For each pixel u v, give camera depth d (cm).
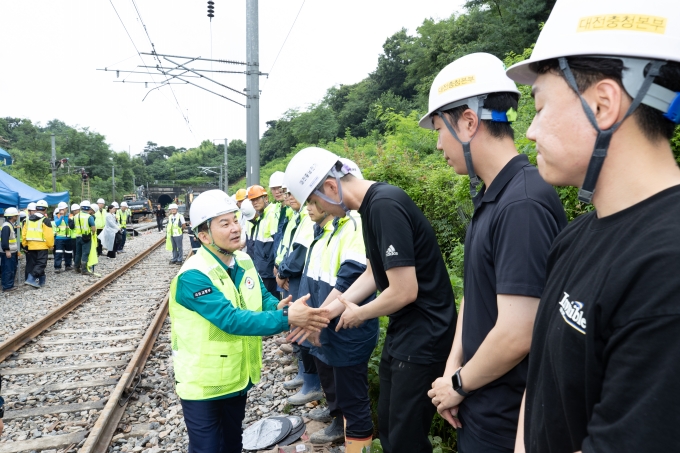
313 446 348
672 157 87
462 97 163
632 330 74
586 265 90
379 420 248
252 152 1198
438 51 2806
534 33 2153
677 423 67
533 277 140
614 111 86
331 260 334
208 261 261
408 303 208
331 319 277
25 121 8944
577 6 93
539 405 103
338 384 298
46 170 5812
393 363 223
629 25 85
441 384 173
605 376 80
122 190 8550
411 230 211
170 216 1598
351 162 316
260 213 725
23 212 1477
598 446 76
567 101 93
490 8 2591
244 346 270
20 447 375
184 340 259
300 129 4178
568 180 97
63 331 719
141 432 389
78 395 480
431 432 320
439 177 602
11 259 1135
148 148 15400
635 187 86
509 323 142
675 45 82
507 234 146
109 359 590
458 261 466
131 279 1244
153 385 486
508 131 166
